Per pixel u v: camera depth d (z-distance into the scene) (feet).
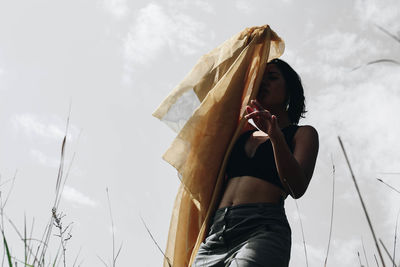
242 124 7.56
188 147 7.86
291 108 8.16
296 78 8.17
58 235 5.08
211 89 8.57
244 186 6.64
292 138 6.93
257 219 6.26
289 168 6.00
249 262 5.81
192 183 7.59
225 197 6.82
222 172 7.20
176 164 7.80
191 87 8.86
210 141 7.74
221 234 6.43
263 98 8.08
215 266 6.33
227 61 8.79
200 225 7.47
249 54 8.38
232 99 8.02
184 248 7.82
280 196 6.55
